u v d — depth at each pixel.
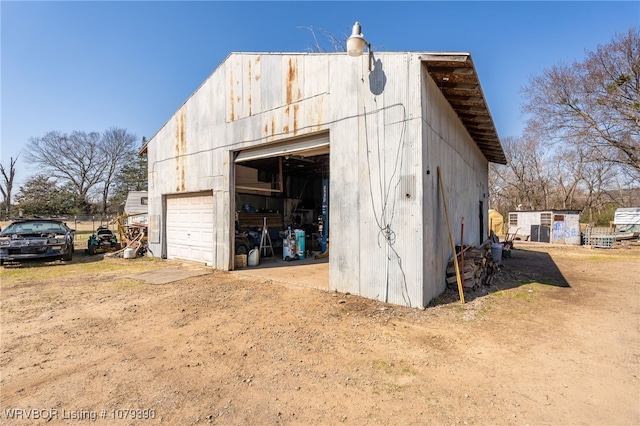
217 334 3.77
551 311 4.73
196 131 8.73
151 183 10.58
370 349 3.33
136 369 2.92
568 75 18.11
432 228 5.17
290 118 6.40
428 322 4.12
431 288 5.09
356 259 5.36
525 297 5.53
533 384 2.66
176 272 7.66
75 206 34.84
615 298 5.57
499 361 3.08
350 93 5.48
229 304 4.99
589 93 17.45
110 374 2.82
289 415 2.24
